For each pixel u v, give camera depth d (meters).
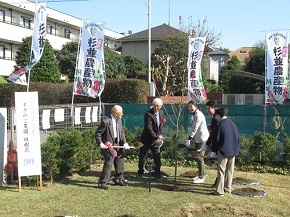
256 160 9.57
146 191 6.96
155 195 6.68
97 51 9.91
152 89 17.62
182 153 9.80
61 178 7.81
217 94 21.80
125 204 6.12
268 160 9.41
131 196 6.60
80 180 7.75
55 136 7.89
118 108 7.30
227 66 41.31
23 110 6.80
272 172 9.01
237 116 10.32
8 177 7.33
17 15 32.16
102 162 9.62
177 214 5.70
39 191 6.82
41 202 6.16
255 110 10.20
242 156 9.49
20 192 6.71
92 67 9.92
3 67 29.89
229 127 6.70
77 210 5.79
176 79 23.62
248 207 6.12
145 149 7.86
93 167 9.07
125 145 7.23
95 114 11.20
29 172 6.82
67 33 40.03
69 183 7.46
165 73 22.81
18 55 26.44
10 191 6.77
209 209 6.11
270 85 9.98
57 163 7.49
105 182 7.12
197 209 6.05
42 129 9.55
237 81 33.56
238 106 10.30
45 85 18.92
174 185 7.20
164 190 7.07
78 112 10.51
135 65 29.05
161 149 10.05
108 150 7.12
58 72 26.17
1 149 7.11
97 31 9.90
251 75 25.19
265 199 6.64
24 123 6.81
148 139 7.86
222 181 6.75
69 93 18.45
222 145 6.65
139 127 10.59
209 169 9.12
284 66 9.86
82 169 8.65
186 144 7.45
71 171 8.13
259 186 7.62
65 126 10.33
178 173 8.58
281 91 9.90
